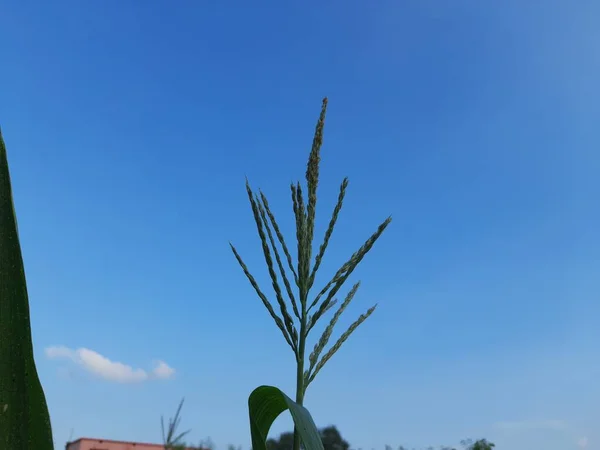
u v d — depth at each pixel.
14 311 0.34
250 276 0.52
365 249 0.51
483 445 3.96
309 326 0.51
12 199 0.34
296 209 0.53
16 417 0.33
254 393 0.51
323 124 0.55
